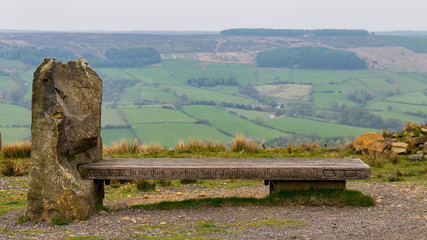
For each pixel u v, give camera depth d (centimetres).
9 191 782
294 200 627
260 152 1303
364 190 746
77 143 570
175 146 1355
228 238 463
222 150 1336
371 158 1107
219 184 916
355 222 523
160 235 477
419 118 12606
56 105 536
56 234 484
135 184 895
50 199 538
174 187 880
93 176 587
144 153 1262
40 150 536
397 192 707
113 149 1287
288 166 604
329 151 1289
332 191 634
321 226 508
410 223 507
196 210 609
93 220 554
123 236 473
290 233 480
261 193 777
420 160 1078
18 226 527
